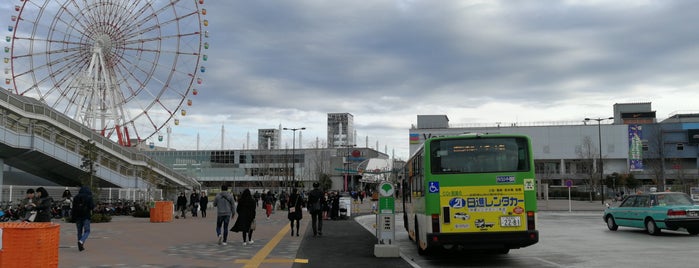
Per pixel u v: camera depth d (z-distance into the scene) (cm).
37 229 830
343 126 18212
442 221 1174
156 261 1181
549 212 4088
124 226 2372
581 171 9006
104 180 3966
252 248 1477
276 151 11862
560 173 9138
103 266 1091
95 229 2169
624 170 8875
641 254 1359
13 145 3325
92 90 4284
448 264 1222
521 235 1157
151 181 4462
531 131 9388
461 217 1173
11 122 3403
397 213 4175
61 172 4022
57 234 887
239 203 1577
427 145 1210
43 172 4050
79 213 1372
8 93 3275
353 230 2236
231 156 12219
